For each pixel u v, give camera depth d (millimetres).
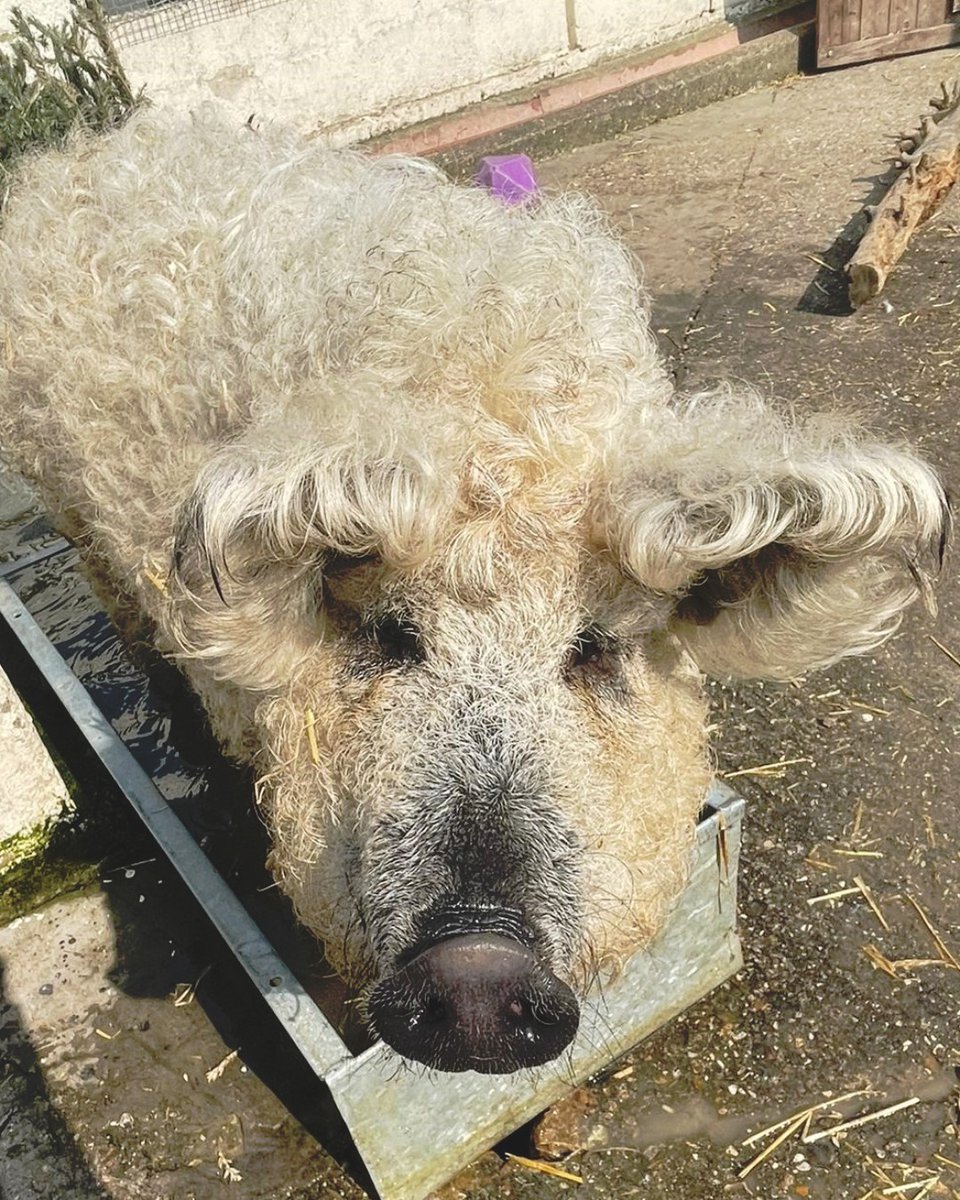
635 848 832
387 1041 686
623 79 3471
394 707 797
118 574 1325
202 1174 1036
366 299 875
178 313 1060
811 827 1259
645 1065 1071
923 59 3488
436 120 3305
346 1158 1030
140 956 1228
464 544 775
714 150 3154
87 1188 1037
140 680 1572
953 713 1374
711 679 1450
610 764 817
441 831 715
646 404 845
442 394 804
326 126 3156
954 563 1573
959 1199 957
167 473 1030
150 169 1262
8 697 1230
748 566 810
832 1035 1074
